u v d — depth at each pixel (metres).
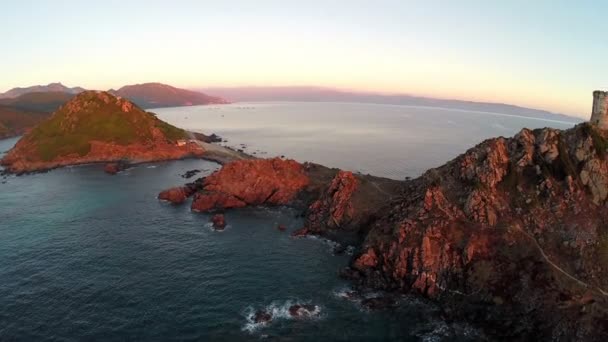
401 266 75.00
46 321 64.38
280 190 124.50
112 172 170.62
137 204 124.88
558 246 70.38
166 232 101.69
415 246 75.44
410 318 65.94
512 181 81.69
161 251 90.44
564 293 63.00
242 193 123.75
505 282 67.56
